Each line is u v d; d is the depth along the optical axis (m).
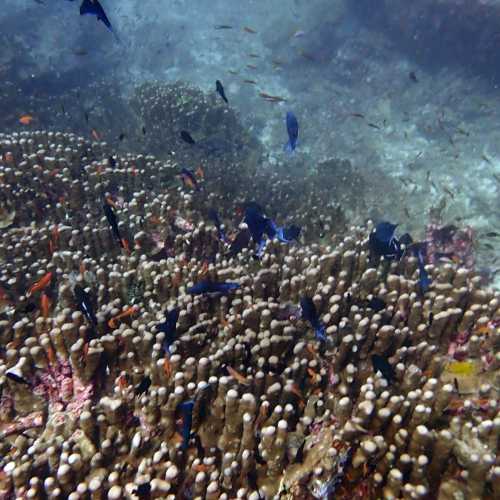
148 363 1.67
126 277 2.02
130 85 7.70
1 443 1.46
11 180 2.74
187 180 2.74
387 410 1.37
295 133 1.69
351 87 7.98
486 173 5.53
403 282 1.99
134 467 1.41
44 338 1.62
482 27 6.50
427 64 7.61
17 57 6.63
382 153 6.29
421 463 1.30
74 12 9.08
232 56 9.54
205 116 5.06
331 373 1.64
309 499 1.31
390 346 1.71
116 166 3.11
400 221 4.10
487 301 1.94
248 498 1.29
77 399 1.57
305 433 1.46
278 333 1.72
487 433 1.35
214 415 1.50
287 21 9.16
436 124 6.59
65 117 5.41
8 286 2.01
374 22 8.04
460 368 1.68
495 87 6.89
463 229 3.40
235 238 2.50
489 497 1.29
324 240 3.00
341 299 1.87
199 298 1.86
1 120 5.02
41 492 1.33
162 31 9.84
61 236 2.35
